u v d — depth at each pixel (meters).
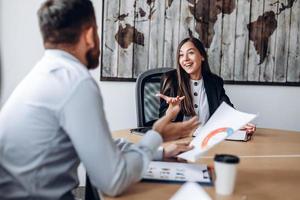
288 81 2.96
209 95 2.35
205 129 1.46
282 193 1.10
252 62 2.91
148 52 2.83
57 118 1.01
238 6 2.85
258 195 1.07
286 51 2.93
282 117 3.01
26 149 1.03
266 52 2.91
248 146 1.69
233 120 1.43
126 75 2.84
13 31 2.71
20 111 1.05
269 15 2.88
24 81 1.13
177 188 1.11
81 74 1.02
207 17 2.84
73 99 0.98
